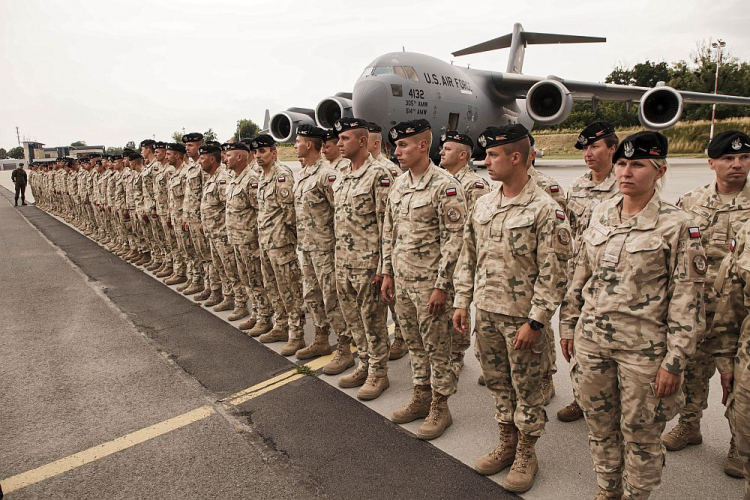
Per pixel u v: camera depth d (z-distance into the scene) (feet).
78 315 20.30
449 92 51.08
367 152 12.56
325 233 13.84
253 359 15.44
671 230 7.05
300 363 15.08
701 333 7.09
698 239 7.00
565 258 8.38
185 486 9.40
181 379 14.10
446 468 9.73
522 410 9.05
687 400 9.78
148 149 27.89
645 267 7.13
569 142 141.38
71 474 9.89
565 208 12.75
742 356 7.38
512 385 9.45
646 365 7.16
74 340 17.38
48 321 19.60
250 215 16.78
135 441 10.98
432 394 11.12
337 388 13.37
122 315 20.18
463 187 12.84
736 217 9.59
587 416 7.98
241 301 19.25
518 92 63.82
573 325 8.30
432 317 10.50
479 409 12.00
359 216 12.21
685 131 122.72
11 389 13.65
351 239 12.39
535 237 8.50
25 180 71.10
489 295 8.92
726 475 9.16
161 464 10.12
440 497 8.88
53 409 12.50
